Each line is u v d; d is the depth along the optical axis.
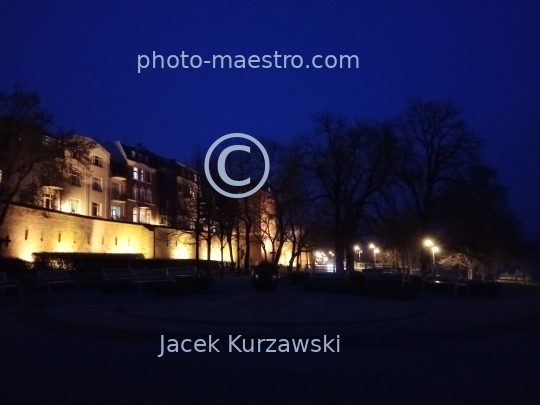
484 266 51.84
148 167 71.31
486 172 47.06
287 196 52.00
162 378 10.97
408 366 12.19
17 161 43.41
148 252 63.75
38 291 33.19
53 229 48.69
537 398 9.57
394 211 49.03
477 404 9.19
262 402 9.27
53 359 12.80
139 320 18.86
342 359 12.95
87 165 50.22
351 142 46.91
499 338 16.11
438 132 46.91
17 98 42.06
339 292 30.98
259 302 21.72
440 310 23.19
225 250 81.38
